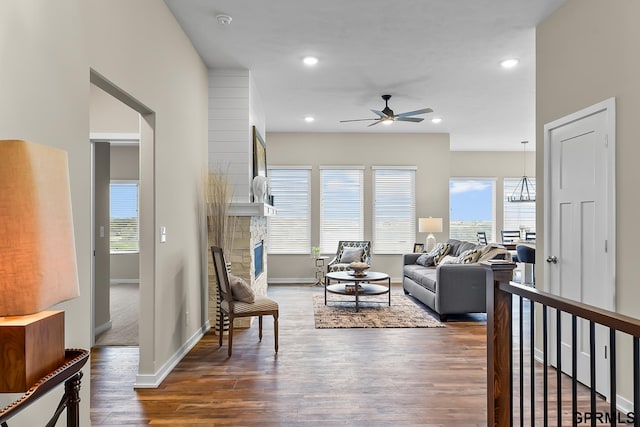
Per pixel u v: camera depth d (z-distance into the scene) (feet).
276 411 8.80
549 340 11.59
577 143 10.53
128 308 19.31
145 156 10.30
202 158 14.93
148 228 10.32
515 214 33.22
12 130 5.37
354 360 12.01
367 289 19.36
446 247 21.84
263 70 15.83
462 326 15.89
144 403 9.22
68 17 6.57
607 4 9.39
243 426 8.16
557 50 11.22
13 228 3.75
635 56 8.68
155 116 10.33
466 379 10.59
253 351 12.82
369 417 8.54
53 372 4.11
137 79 9.19
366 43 13.39
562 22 11.01
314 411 8.80
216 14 11.50
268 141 26.99
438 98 19.35
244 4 10.97
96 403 9.23
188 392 9.80
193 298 13.69
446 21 11.90
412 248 27.12
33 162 3.86
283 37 12.96
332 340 13.99
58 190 4.20
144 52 9.57
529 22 11.95
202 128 14.90
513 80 16.88
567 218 10.97
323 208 27.04
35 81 5.81
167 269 11.22
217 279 13.78
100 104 14.07
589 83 10.00
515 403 9.32
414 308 18.98
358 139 27.14
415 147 27.20
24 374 3.80
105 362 12.07
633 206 8.77
